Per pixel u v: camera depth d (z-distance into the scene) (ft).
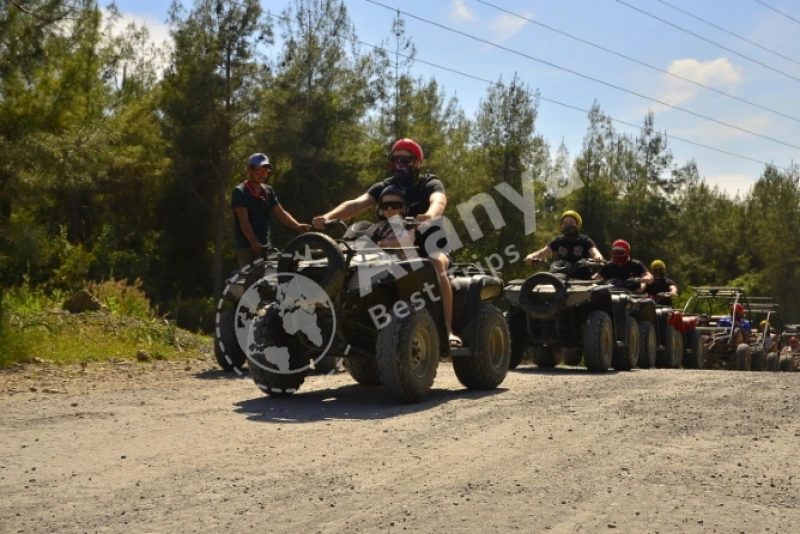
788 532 11.69
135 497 13.33
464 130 114.73
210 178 99.14
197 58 93.04
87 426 19.60
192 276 107.96
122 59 108.78
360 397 24.97
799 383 28.32
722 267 202.80
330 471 15.03
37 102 50.52
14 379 29.68
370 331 24.56
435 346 23.91
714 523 12.05
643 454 16.37
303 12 102.37
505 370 27.20
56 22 47.62
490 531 11.64
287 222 33.04
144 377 31.22
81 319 43.73
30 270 56.03
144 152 92.17
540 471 15.01
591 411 21.49
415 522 12.03
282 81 94.53
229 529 11.73
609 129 139.44
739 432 18.61
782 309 174.81
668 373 34.60
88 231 101.55
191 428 19.30
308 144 98.22
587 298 38.40
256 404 23.32
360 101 103.04
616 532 11.64
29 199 48.91
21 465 15.58
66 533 11.55
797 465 15.52
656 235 142.41
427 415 21.02
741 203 225.97
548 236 103.81
